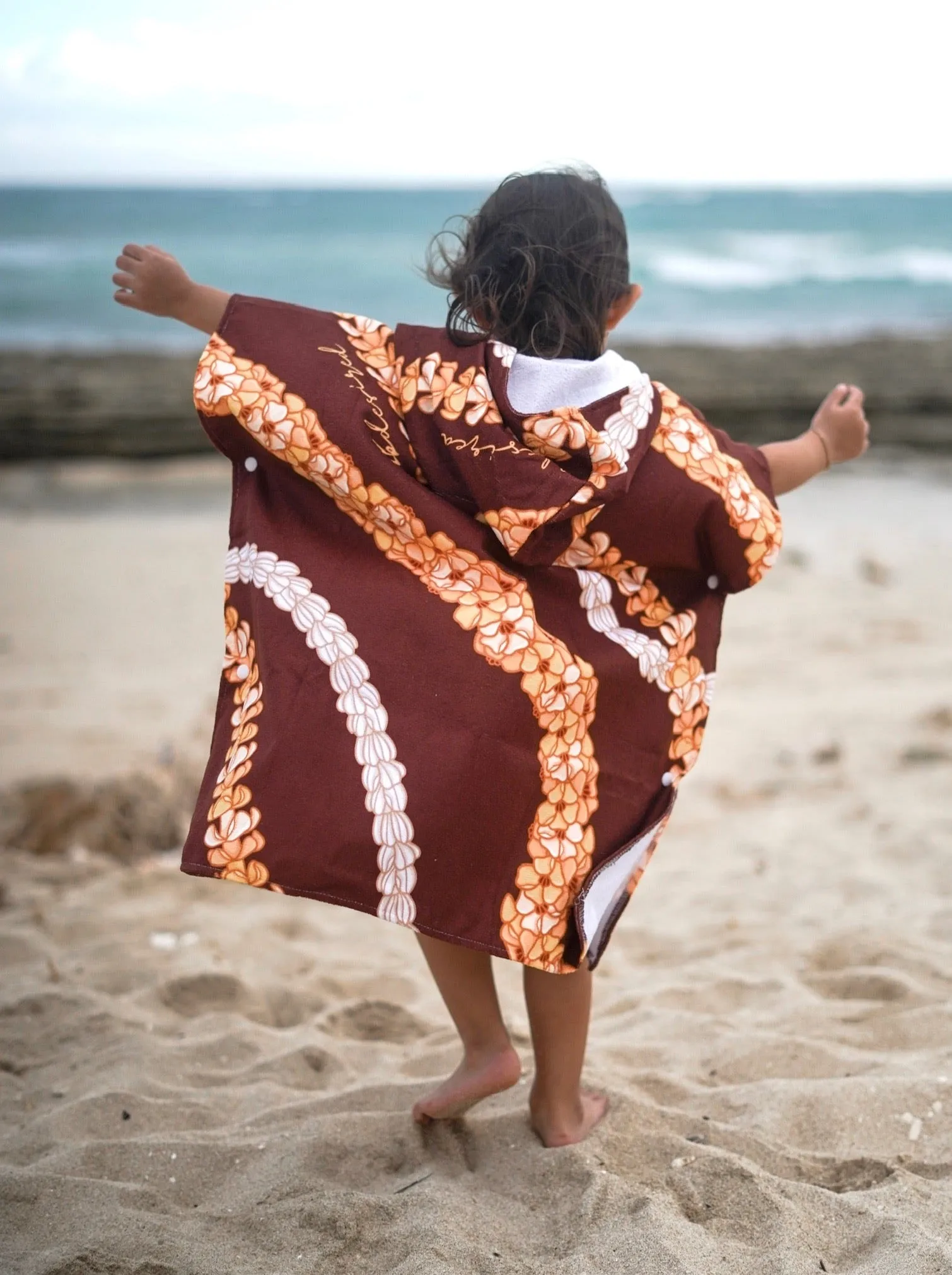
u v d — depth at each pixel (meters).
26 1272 1.80
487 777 1.85
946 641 6.92
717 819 4.44
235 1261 1.84
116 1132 2.30
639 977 3.11
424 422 1.96
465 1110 2.19
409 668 1.87
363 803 1.82
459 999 2.19
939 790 4.54
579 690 1.93
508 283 2.03
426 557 1.94
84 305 29.50
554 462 1.92
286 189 112.19
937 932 3.23
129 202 73.00
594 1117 2.22
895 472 14.12
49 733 5.49
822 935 3.27
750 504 2.05
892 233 46.91
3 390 17.78
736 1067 2.52
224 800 1.85
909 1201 1.94
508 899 1.88
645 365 19.66
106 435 16.09
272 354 2.00
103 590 8.97
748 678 6.28
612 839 1.98
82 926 3.43
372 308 31.78
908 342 21.84
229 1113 2.39
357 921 3.63
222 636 7.67
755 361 20.00
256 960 3.26
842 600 7.98
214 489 14.08
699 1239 1.83
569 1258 1.82
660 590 2.08
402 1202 1.97
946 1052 2.50
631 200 66.12
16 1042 2.71
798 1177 2.09
